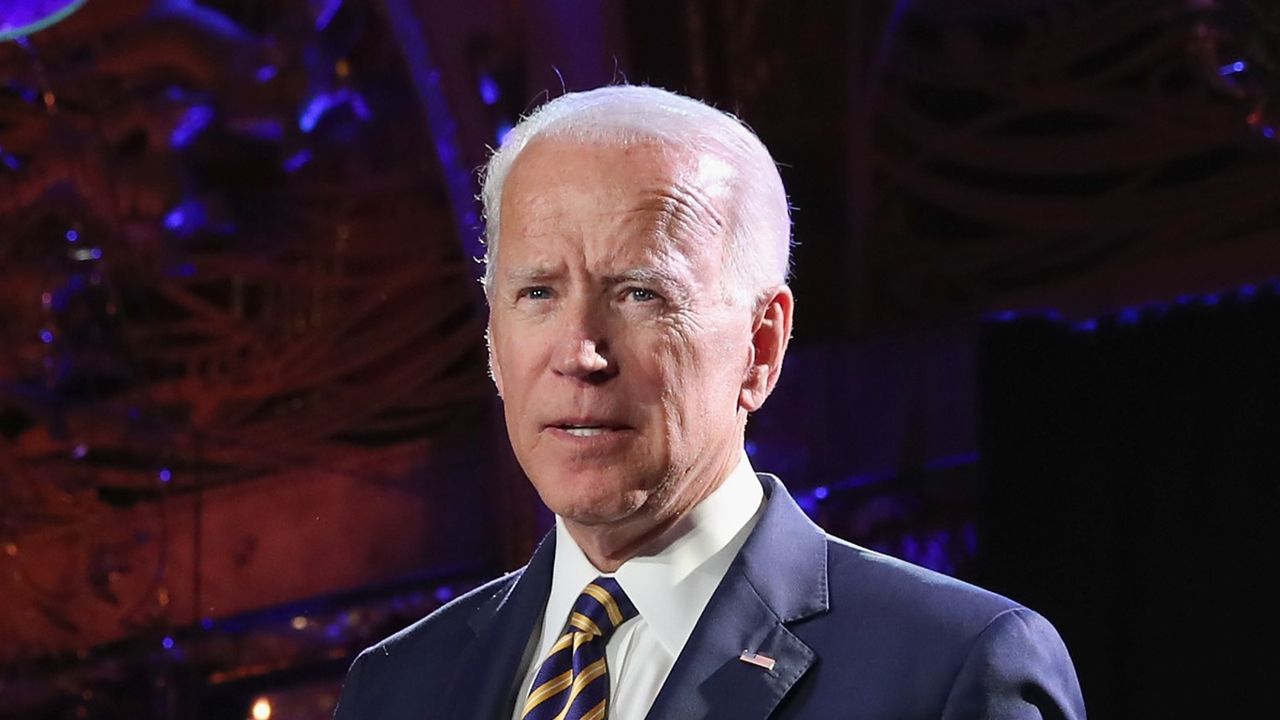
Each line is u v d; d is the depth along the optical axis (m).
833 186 14.24
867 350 14.31
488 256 4.38
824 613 4.15
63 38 14.77
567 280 3.94
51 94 15.32
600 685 4.07
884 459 14.21
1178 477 12.77
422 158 15.79
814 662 4.02
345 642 16.55
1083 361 13.21
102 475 16.66
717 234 4.03
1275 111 11.69
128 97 15.45
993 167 13.49
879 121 13.94
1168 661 12.81
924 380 14.05
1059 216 13.36
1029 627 3.96
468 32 14.75
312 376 16.62
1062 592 13.25
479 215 15.66
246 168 16.12
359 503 16.72
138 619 16.44
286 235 16.27
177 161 15.86
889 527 14.02
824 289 14.45
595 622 4.16
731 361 4.06
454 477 16.48
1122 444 13.02
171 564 16.69
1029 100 13.16
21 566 16.52
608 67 14.34
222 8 15.43
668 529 4.17
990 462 13.53
